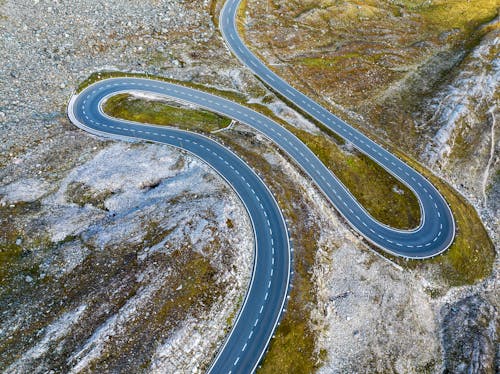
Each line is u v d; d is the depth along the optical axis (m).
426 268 58.41
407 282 56.81
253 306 46.19
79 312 40.78
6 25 74.88
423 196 66.31
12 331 39.81
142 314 41.22
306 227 54.78
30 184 51.91
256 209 54.81
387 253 58.38
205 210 50.31
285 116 73.25
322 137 71.12
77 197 51.44
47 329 39.69
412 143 76.19
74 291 43.03
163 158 57.59
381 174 68.44
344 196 63.25
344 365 47.44
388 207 64.19
